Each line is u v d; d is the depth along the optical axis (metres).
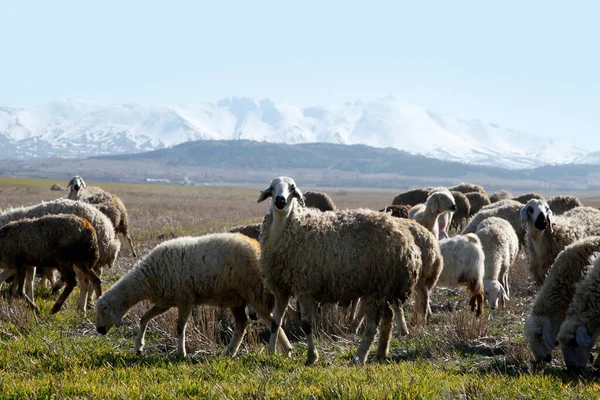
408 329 14.65
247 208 68.38
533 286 20.05
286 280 12.30
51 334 13.99
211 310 15.28
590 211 16.20
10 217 18.75
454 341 13.22
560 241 14.79
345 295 12.23
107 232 18.36
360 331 14.86
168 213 54.03
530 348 12.11
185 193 132.25
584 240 12.31
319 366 11.38
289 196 11.91
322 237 12.05
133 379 10.32
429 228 19.97
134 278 13.18
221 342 13.90
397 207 26.28
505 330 14.36
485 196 37.12
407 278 12.29
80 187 26.28
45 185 136.12
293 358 12.30
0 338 13.45
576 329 11.26
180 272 12.86
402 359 12.50
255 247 13.27
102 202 24.02
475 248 17.12
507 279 20.27
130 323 15.05
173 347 13.54
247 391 9.37
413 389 9.16
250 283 13.07
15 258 16.11
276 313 12.52
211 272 12.87
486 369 11.34
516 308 17.19
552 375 10.59
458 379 10.27
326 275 12.05
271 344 12.53
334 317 14.80
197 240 13.28
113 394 9.27
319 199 34.75
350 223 12.20
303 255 12.05
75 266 16.91
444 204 19.58
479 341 13.35
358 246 12.02
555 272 12.29
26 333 13.93
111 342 13.69
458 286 17.47
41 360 11.66
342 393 9.05
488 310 17.47
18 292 16.17
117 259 24.59
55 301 17.30
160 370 11.05
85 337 13.97
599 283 11.14
